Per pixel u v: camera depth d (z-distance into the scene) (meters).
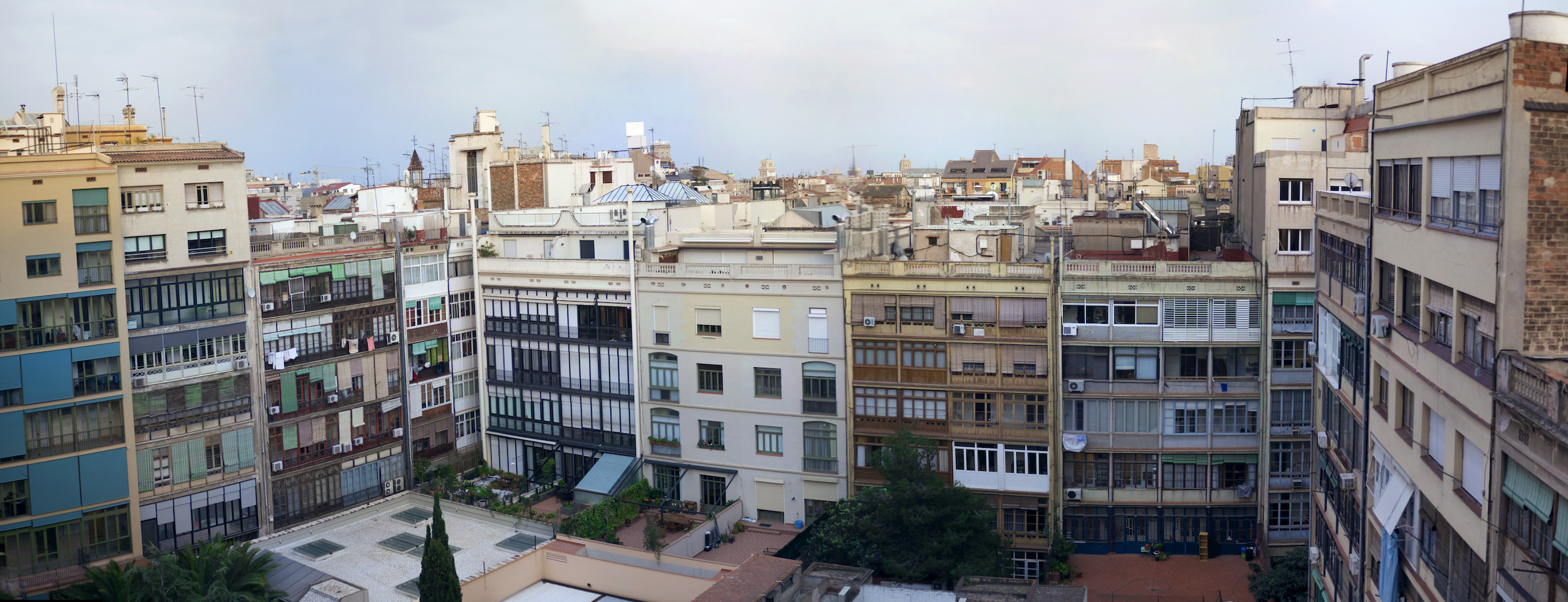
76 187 49.53
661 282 59.72
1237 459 51.66
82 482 50.16
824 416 56.56
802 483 57.44
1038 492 52.66
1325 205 38.19
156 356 52.53
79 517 50.16
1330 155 49.97
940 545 48.31
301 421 58.16
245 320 55.69
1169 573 51.31
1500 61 21.98
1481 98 23.08
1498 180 22.27
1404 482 28.86
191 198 53.62
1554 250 21.72
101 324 50.66
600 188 88.19
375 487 61.78
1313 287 49.72
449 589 44.28
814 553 52.59
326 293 59.03
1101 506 53.34
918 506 48.91
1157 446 52.16
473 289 66.81
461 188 97.81
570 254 65.56
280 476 57.16
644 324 60.56
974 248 58.59
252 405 55.94
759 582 42.56
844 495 56.44
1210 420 51.72
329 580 46.06
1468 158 23.97
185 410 53.53
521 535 56.09
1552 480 19.62
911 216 74.88
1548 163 21.52
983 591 44.47
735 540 56.19
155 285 52.56
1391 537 29.22
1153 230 61.78
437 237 65.69
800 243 58.62
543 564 50.50
